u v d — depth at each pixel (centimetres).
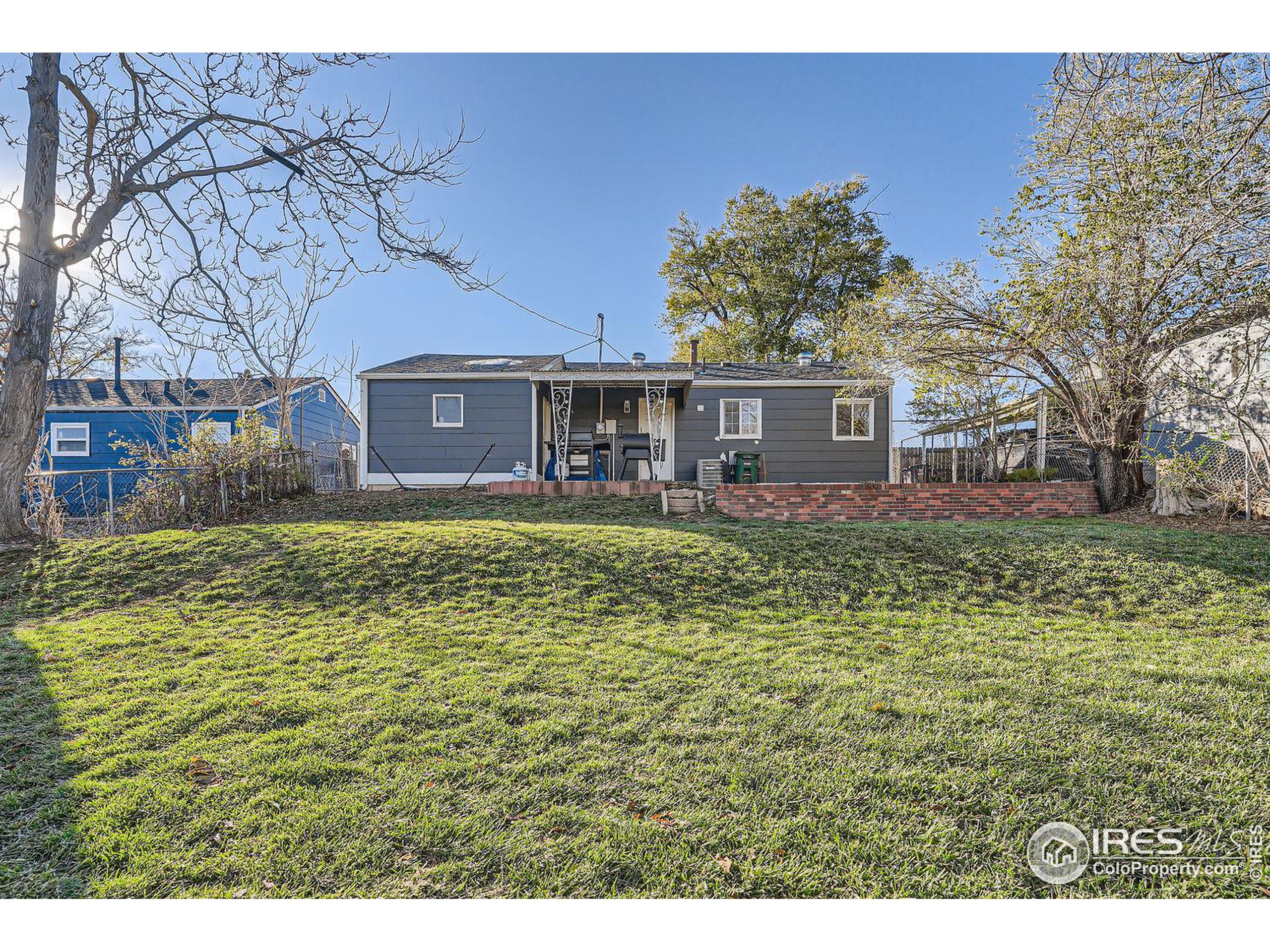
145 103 838
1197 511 984
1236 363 985
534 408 1519
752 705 402
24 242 898
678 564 719
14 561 779
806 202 2859
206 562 736
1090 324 1022
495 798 306
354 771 329
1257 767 321
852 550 762
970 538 795
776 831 282
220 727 378
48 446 1717
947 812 295
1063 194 1029
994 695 410
